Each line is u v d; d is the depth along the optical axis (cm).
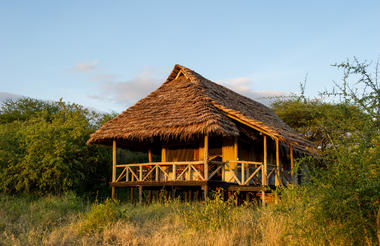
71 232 1007
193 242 838
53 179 1612
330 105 697
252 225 916
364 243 711
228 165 1420
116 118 1689
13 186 1620
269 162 1852
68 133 1789
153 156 2412
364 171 645
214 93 1662
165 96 1681
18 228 1078
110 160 1973
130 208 1328
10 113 2716
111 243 913
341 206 677
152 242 862
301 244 762
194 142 1678
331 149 714
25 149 1698
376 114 633
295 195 895
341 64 657
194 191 1817
